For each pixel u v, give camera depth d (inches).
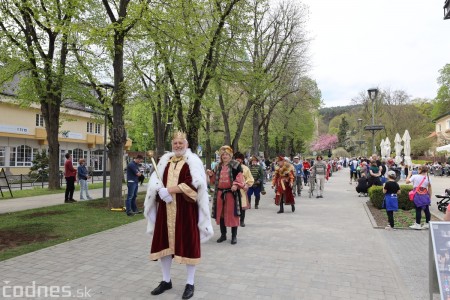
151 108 787.4
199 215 178.1
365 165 698.2
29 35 623.5
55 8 452.8
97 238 289.9
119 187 456.8
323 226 360.2
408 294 177.3
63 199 595.8
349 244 281.9
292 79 1141.1
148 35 484.7
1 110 1174.3
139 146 2399.1
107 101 500.4
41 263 219.1
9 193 691.4
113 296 169.3
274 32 944.3
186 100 675.4
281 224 371.6
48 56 657.6
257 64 790.5
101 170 1721.2
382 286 187.9
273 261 231.9
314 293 176.9
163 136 863.1
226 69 627.2
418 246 277.4
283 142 1793.8
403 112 2153.1
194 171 173.5
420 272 213.2
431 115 2834.6
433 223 156.3
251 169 491.2
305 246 274.2
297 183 686.5
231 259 236.1
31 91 681.0
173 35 480.4
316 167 653.9
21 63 616.1
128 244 270.1
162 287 175.3
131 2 428.1
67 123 1472.7
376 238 304.5
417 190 346.3
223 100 951.6
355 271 212.7
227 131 949.8
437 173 1546.5
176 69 593.9
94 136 1635.1
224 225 289.9
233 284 187.9
